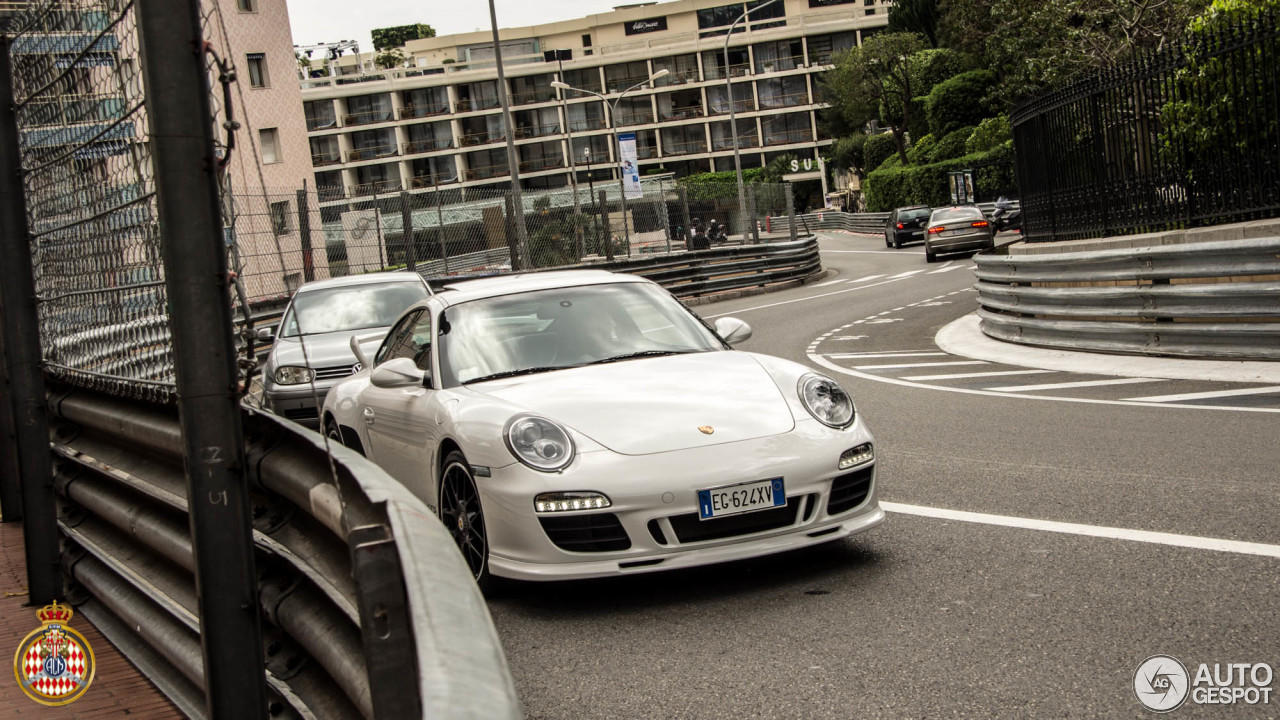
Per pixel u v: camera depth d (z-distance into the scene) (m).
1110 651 3.26
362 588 1.67
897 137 65.19
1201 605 3.58
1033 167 13.21
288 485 2.61
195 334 2.31
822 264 37.72
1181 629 3.38
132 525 3.71
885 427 7.80
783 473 4.19
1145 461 5.84
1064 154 12.09
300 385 9.50
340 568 2.28
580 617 4.15
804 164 85.38
